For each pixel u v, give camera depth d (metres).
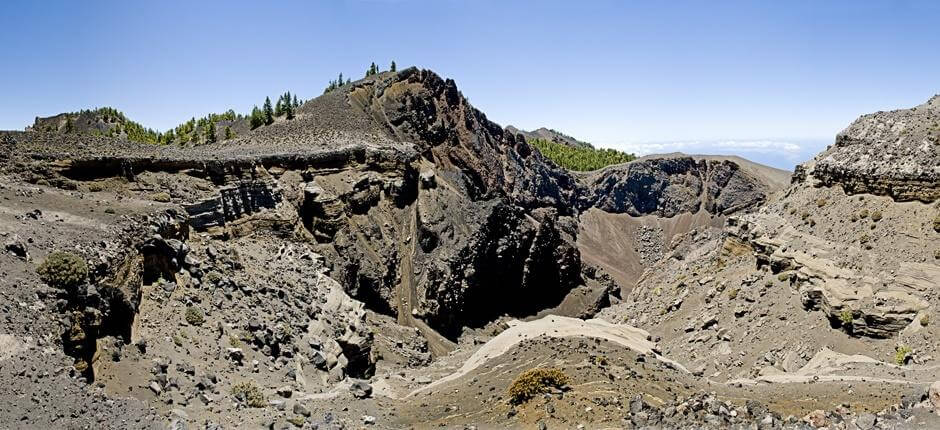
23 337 30.17
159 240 51.84
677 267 112.56
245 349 50.16
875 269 63.69
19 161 64.62
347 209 110.88
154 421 30.22
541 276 142.25
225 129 143.38
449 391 49.81
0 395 25.56
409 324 106.25
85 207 53.72
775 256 75.75
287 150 111.12
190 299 51.97
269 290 63.75
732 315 76.12
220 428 33.44
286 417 38.91
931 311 57.19
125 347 39.59
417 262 117.94
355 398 47.16
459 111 171.75
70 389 29.02
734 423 33.44
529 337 63.88
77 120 170.12
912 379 47.75
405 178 126.94
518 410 39.62
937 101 83.06
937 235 62.97
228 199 84.12
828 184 80.38
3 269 34.47
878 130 80.38
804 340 64.06
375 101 158.38
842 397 41.81
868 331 60.16
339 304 71.94
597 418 36.88
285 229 92.56
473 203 137.38
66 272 36.12
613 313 112.31
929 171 67.25
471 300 122.69
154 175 77.31
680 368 55.41
